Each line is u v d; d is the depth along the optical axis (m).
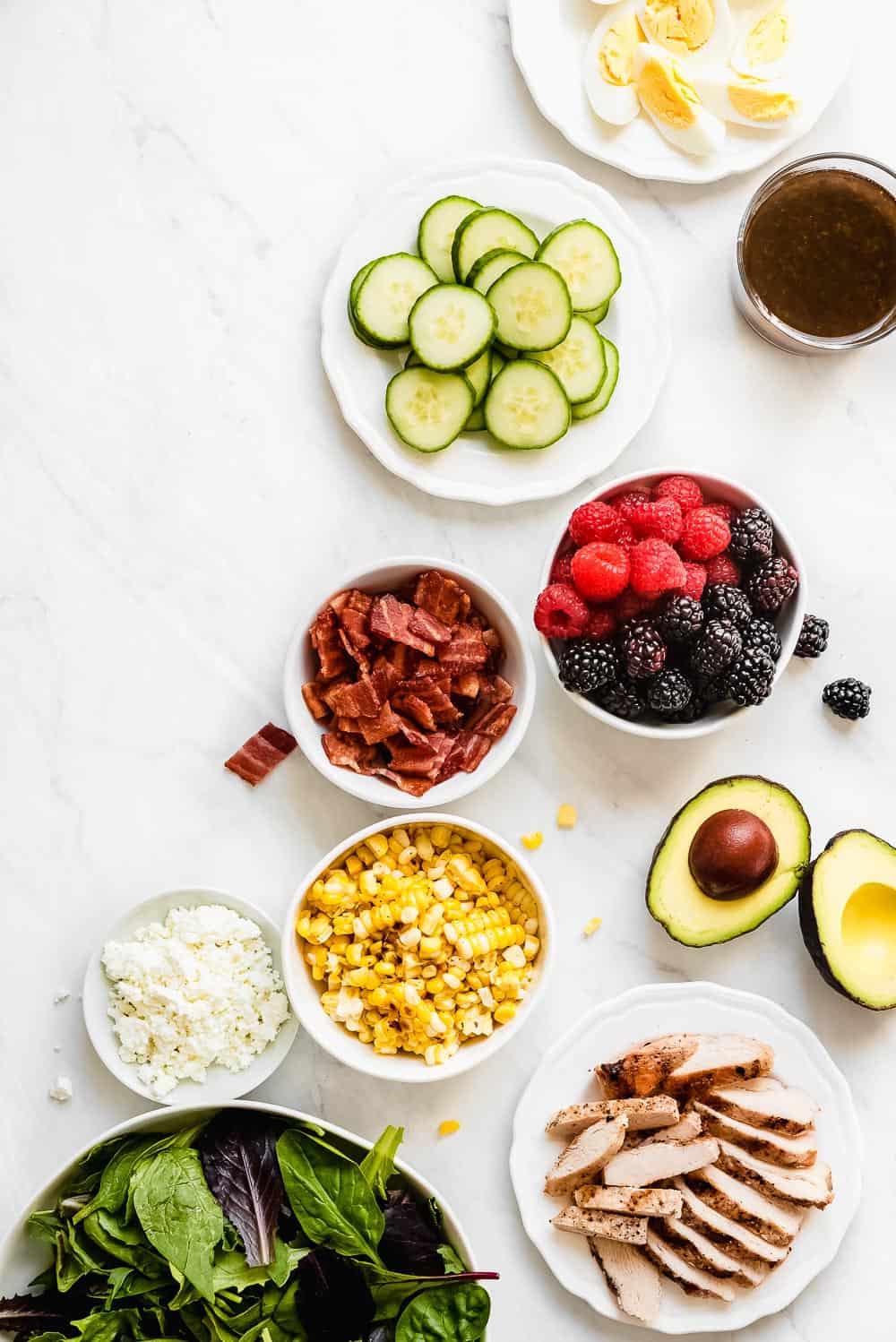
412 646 0.89
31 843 0.93
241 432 0.94
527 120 0.95
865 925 0.92
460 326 0.89
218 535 0.94
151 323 0.94
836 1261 0.93
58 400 0.94
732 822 0.88
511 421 0.91
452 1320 0.85
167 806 0.93
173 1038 0.89
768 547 0.89
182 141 0.94
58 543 0.93
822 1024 0.94
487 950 0.88
